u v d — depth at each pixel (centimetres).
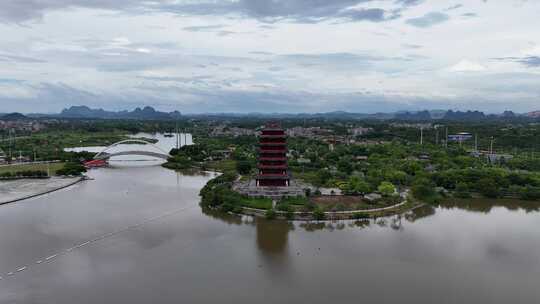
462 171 17425
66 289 7888
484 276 8625
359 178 16638
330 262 9325
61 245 10275
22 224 12031
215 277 8488
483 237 11131
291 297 7644
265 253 9831
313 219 12400
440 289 8031
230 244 10469
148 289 7919
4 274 8531
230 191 14825
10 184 18388
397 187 16800
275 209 13100
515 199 15525
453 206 14625
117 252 9838
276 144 15275
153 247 10219
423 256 9719
